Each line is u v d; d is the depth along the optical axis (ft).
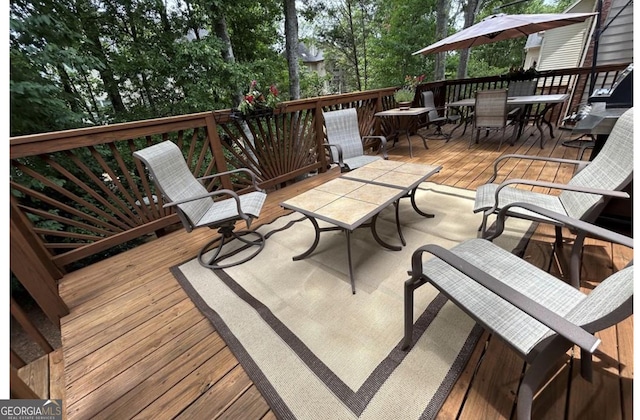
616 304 2.22
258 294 5.81
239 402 3.85
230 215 6.63
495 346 4.20
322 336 4.67
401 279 5.82
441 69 31.73
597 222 6.55
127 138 7.68
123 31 21.21
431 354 4.16
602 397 3.40
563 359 3.87
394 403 3.60
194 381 4.17
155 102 23.30
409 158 13.84
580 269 5.42
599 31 11.46
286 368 4.20
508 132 16.96
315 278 6.12
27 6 14.15
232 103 24.12
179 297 5.97
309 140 13.15
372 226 6.55
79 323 5.45
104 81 21.43
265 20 29.04
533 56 39.60
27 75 12.19
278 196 11.13
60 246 7.13
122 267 7.22
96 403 3.99
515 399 3.50
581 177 5.36
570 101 15.76
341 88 57.26
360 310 5.13
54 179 11.46
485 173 10.94
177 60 20.85
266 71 27.53
